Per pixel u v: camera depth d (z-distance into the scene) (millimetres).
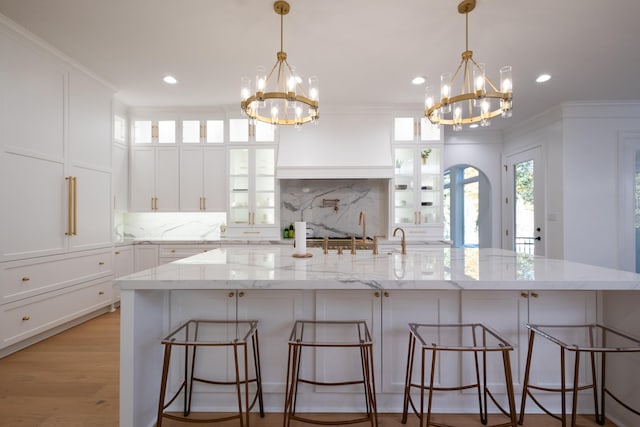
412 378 1868
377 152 4227
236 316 1876
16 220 2582
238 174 4477
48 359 2508
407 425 1759
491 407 1878
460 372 1857
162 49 2871
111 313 3688
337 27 2510
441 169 4352
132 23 2479
